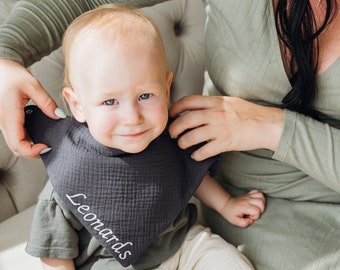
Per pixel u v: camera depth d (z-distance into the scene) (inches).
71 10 34.0
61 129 30.7
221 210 37.1
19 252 34.4
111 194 30.0
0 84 29.6
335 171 32.7
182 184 32.0
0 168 38.7
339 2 31.9
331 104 33.4
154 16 46.8
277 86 33.4
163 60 29.5
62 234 30.6
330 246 33.8
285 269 34.1
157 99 29.0
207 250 34.2
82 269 32.5
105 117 28.2
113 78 27.7
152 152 30.6
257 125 32.1
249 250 35.8
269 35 32.1
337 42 31.8
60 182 29.8
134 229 30.7
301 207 36.1
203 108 32.4
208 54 35.7
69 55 29.1
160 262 33.4
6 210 39.6
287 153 32.5
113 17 29.1
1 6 38.6
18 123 29.5
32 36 32.6
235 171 37.7
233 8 32.5
